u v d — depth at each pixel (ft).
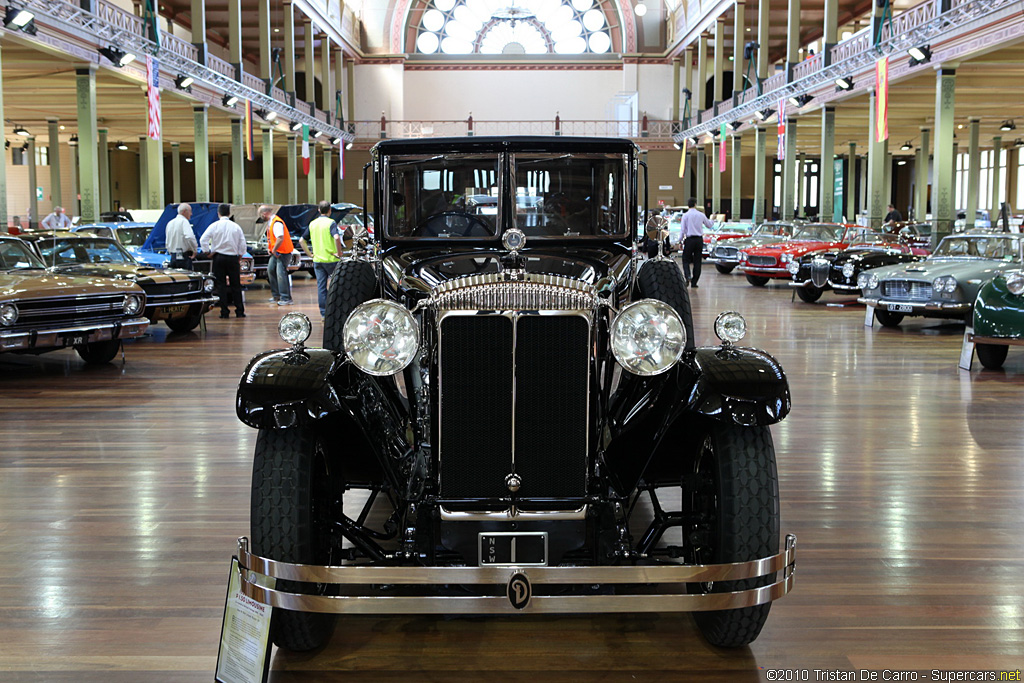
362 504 15.31
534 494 9.83
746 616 9.69
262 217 66.44
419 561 9.83
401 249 14.23
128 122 111.86
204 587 11.87
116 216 62.44
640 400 10.52
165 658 9.96
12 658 9.96
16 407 23.48
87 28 61.31
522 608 8.64
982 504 15.30
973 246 39.29
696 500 10.56
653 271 14.21
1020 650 10.15
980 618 10.95
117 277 31.07
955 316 37.60
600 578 8.67
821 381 27.02
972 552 13.10
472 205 14.14
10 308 26.66
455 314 9.61
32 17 52.54
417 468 10.55
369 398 10.41
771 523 9.44
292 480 9.47
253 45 146.82
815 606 11.29
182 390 25.89
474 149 14.01
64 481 16.71
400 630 10.86
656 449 10.07
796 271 50.88
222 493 15.97
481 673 9.75
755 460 9.58
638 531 13.83
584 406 9.74
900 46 69.67
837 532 13.93
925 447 19.17
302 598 8.70
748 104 104.27
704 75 133.59
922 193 115.34
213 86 86.69
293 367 9.95
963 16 60.70
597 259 13.03
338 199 140.87
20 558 12.91
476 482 9.82
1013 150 150.20
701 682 9.49
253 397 9.59
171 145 141.08
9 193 131.64
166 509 15.08
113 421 21.77
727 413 9.44
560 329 9.64
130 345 35.29
